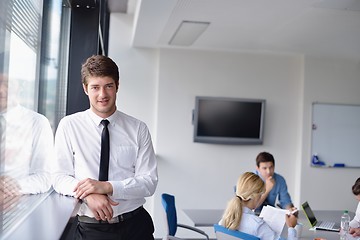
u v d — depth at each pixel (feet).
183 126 19.62
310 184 19.98
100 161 5.94
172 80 19.58
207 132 19.43
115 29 19.25
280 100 20.21
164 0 11.54
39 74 7.55
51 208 5.11
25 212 4.89
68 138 5.96
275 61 20.18
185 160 19.60
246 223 9.39
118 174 6.07
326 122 20.10
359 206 12.10
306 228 11.57
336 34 15.29
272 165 13.43
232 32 15.58
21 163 6.08
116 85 5.85
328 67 20.16
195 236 19.62
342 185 20.15
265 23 14.01
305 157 19.99
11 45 5.28
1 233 3.90
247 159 20.03
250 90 20.04
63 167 5.95
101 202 5.44
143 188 5.94
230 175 19.89
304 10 12.30
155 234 19.21
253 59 20.08
